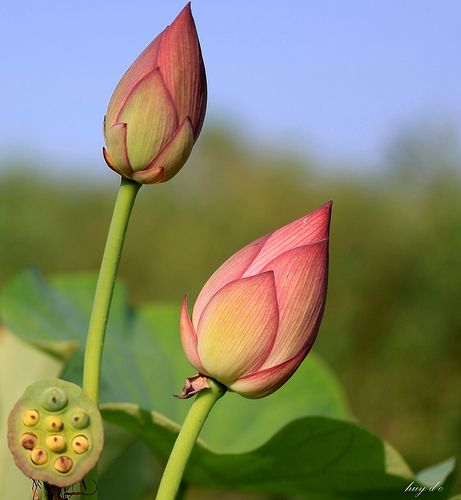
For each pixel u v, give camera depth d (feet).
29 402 2.97
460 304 13.78
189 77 3.21
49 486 2.99
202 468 4.02
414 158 16.15
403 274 14.38
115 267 3.19
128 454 4.68
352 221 15.92
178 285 18.43
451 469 4.00
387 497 4.05
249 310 3.07
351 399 14.03
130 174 3.22
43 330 4.97
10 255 19.16
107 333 4.91
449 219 14.64
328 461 3.92
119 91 3.22
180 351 4.97
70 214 20.56
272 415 4.78
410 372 13.69
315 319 3.11
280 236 3.14
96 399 3.17
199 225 19.11
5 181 20.31
